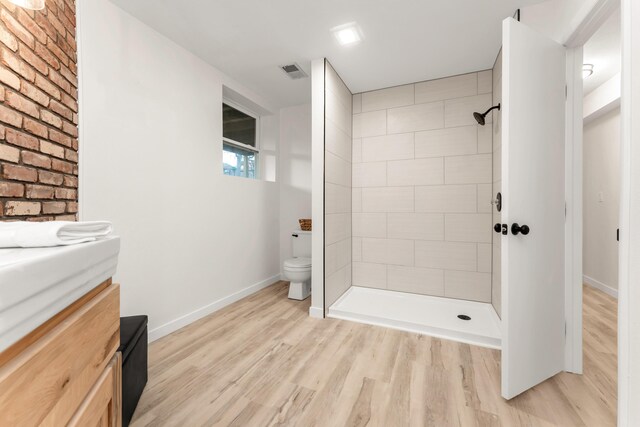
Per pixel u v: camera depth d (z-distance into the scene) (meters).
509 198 1.39
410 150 3.00
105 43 1.75
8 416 0.31
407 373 1.68
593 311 2.62
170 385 1.55
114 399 0.63
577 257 1.65
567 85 1.65
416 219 2.98
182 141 2.31
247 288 3.12
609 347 1.96
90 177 1.67
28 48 1.20
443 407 1.39
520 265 1.43
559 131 1.61
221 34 2.14
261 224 3.39
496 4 1.81
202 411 1.36
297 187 3.71
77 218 1.60
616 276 3.03
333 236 2.71
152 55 2.06
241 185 3.04
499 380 1.61
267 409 1.38
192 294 2.42
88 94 1.66
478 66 2.62
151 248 2.06
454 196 2.82
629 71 0.96
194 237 2.44
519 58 1.41
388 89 3.09
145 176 2.01
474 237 2.75
